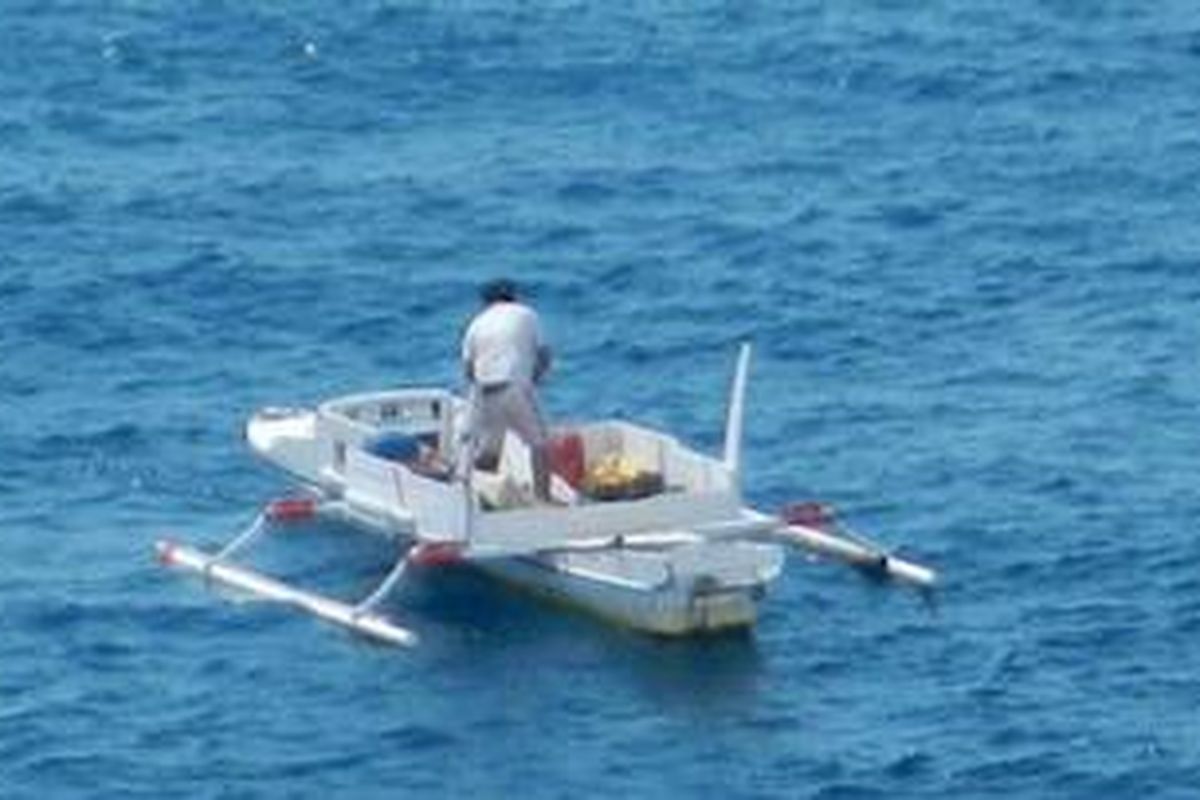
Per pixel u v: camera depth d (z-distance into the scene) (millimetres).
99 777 143625
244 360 178250
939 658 150625
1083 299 183375
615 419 169375
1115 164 199625
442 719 146750
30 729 146500
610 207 194750
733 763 144000
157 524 161750
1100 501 162250
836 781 142625
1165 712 146500
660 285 185750
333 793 142625
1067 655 150500
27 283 185625
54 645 152125
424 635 152125
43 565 158250
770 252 189000
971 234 191000
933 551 158500
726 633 151750
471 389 155625
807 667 150000
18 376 176000
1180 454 166500
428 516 154875
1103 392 173000
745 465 166625
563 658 150625
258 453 163375
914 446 168125
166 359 178125
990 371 175625
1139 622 152625
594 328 181375
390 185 197500
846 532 158250
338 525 159375
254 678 149750
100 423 171000
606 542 152625
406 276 186875
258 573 156750
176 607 154625
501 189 196875
